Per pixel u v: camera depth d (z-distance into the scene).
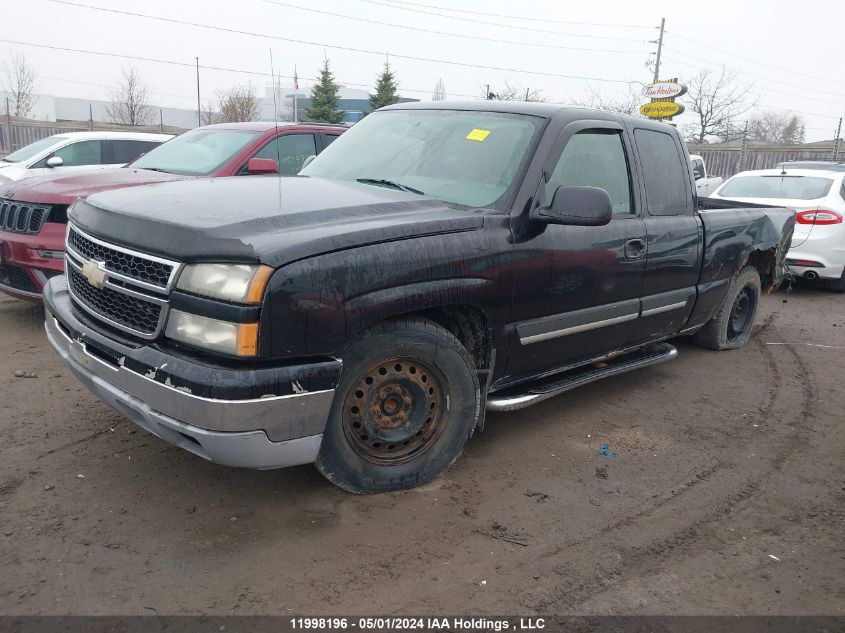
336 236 2.85
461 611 2.60
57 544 2.85
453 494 3.46
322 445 3.07
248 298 2.61
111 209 3.15
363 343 3.03
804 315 8.17
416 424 3.37
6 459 3.52
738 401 5.11
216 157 6.68
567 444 4.17
